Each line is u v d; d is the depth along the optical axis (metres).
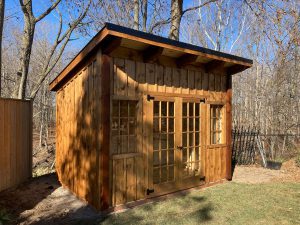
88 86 5.13
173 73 5.77
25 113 6.89
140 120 5.19
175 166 5.79
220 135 7.00
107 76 4.67
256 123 16.14
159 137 5.59
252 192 5.96
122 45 4.88
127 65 5.01
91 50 4.79
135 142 5.14
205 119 6.45
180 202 5.29
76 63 5.32
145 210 4.87
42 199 5.51
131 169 5.07
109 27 4.22
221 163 6.88
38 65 18.84
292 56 13.98
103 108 4.64
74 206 5.07
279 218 4.54
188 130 6.10
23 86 8.84
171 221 4.39
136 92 5.13
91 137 4.99
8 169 6.13
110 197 4.77
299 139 13.89
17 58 18.77
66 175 6.15
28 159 7.03
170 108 5.81
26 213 4.77
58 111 6.81
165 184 5.60
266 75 17.25
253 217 4.57
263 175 7.63
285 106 15.33
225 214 4.70
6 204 5.15
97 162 4.75
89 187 5.06
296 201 5.38
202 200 5.42
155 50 5.01
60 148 6.62
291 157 10.96
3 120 5.95
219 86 6.82
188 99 6.05
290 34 7.33
